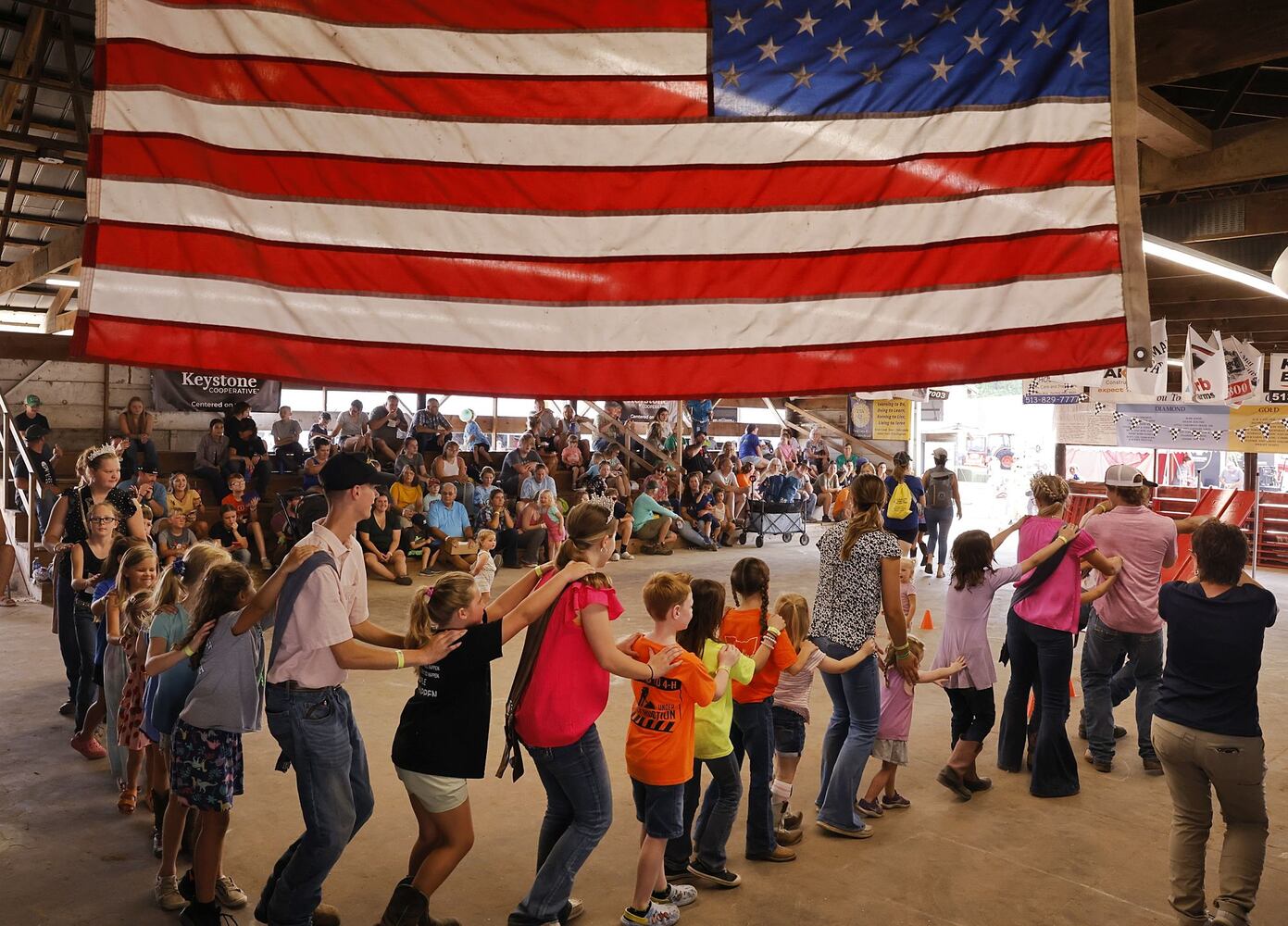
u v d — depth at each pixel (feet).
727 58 9.40
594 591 11.20
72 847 14.67
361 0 8.94
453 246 8.99
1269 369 52.60
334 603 10.55
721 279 9.30
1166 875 14.47
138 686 14.90
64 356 47.62
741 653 13.26
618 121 9.29
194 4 8.46
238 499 40.55
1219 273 29.66
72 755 18.81
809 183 9.38
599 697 11.45
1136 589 18.99
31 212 43.34
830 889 13.78
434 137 9.00
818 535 64.95
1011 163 9.39
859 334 9.33
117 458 20.02
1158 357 34.94
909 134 9.45
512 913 11.64
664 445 62.80
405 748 11.35
